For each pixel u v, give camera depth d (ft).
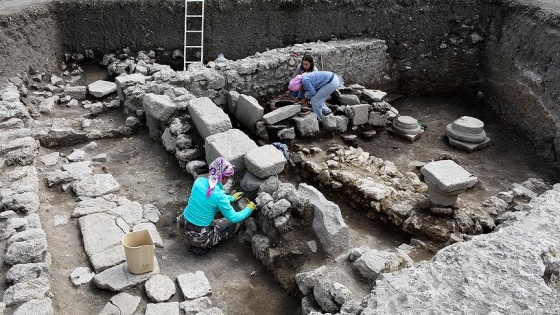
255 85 28.66
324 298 14.10
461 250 13.16
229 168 16.85
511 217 16.75
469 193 23.24
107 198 19.71
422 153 27.02
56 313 14.38
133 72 30.32
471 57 33.68
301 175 23.20
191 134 22.81
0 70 25.95
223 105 27.71
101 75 31.71
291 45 33.65
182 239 18.30
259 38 33.27
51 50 31.09
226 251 17.92
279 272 16.46
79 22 31.91
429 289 11.83
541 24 28.35
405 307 11.38
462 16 33.22
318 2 32.71
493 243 13.30
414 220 18.97
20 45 28.09
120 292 15.35
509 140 28.99
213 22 32.40
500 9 32.01
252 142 20.30
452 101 34.32
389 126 29.17
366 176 22.12
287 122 25.59
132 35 32.53
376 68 33.73
